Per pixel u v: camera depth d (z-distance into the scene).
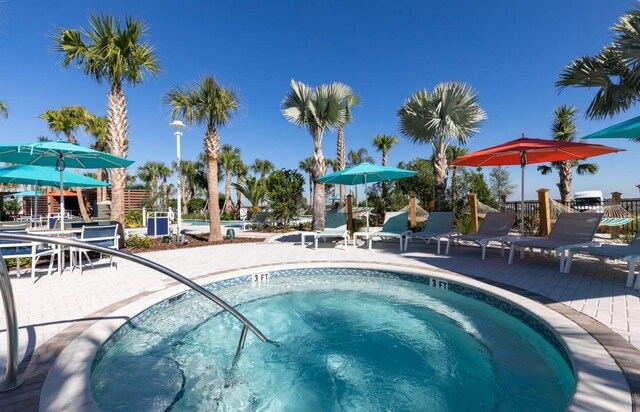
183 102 9.98
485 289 4.18
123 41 8.46
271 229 15.13
